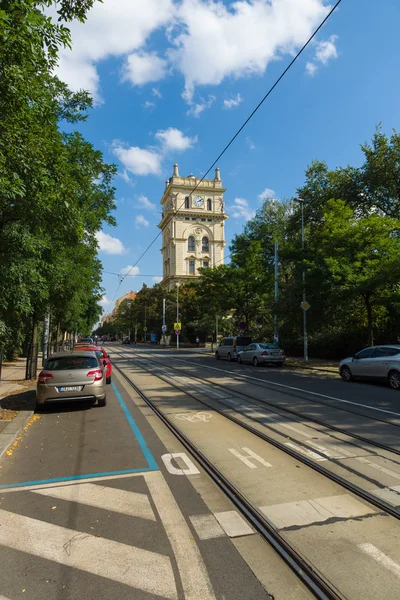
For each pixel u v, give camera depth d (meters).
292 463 5.92
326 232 20.86
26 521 4.12
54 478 5.36
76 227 7.56
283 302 25.48
